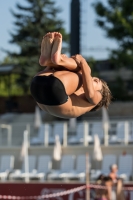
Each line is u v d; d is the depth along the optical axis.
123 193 25.03
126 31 56.12
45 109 8.59
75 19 46.75
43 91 8.11
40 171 36.44
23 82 72.88
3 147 40.75
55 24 78.12
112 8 57.44
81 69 8.52
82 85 8.64
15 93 78.88
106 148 37.97
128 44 57.50
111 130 43.97
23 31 75.69
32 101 63.72
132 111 56.66
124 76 69.81
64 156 36.69
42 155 39.31
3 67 72.44
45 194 26.11
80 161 35.94
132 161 34.84
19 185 26.41
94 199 24.86
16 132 50.09
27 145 39.53
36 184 26.23
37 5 76.94
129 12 55.88
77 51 46.75
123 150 37.66
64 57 8.51
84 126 40.34
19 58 76.62
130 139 38.81
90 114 54.97
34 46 74.81
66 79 8.30
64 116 8.62
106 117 41.34
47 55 8.36
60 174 35.16
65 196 25.83
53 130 42.03
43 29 76.06
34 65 73.00
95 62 70.81
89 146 38.16
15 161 40.16
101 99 9.09
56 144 37.50
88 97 8.57
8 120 57.84
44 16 76.94
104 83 9.36
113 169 25.47
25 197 25.03
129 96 60.09
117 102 58.56
